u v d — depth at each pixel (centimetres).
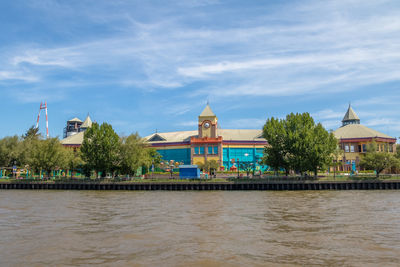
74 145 11519
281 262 1594
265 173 9219
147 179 8512
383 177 8031
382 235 2173
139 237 2145
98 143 8744
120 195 6088
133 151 8925
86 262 1609
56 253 1770
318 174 9219
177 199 5034
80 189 8294
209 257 1680
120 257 1691
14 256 1716
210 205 4053
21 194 6450
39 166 9212
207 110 11031
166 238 2111
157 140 11662
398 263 1573
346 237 2117
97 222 2744
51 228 2473
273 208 3669
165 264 1572
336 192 6525
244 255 1714
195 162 10525
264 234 2219
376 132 11012
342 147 10775
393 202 4294
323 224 2589
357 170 9775
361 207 3719
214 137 10762
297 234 2214
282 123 8412
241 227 2473
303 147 7700
